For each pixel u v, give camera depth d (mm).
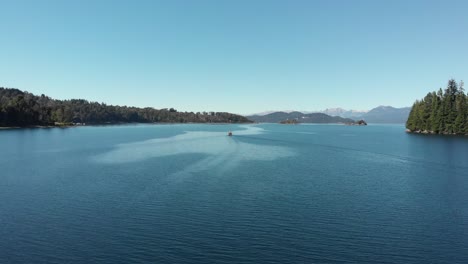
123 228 26719
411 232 26422
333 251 23016
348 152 80000
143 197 35312
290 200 34531
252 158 66750
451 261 21875
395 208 32312
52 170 51250
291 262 21453
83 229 26516
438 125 160000
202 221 28250
